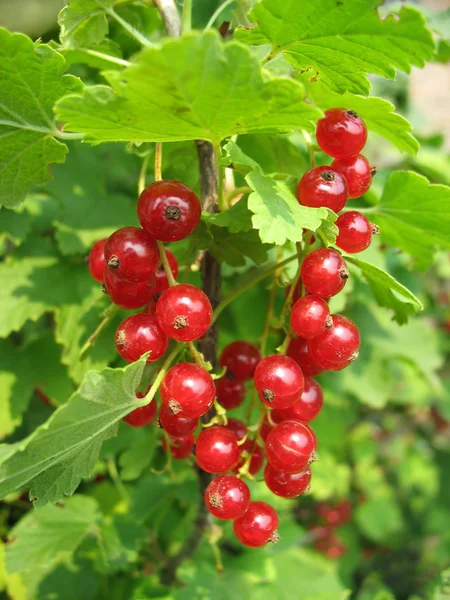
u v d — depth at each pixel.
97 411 0.08
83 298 0.16
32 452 0.08
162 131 0.09
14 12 0.14
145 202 0.09
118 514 0.17
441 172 0.22
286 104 0.08
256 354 0.12
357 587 0.35
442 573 0.18
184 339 0.09
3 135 0.10
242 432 0.11
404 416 0.41
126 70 0.07
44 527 0.16
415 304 0.10
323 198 0.09
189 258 0.11
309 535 0.31
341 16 0.09
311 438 0.10
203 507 0.14
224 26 0.13
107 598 0.17
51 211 0.18
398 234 0.13
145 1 0.12
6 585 0.17
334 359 0.10
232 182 0.11
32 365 0.17
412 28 0.08
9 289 0.15
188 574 0.16
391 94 0.28
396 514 0.36
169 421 0.10
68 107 0.08
